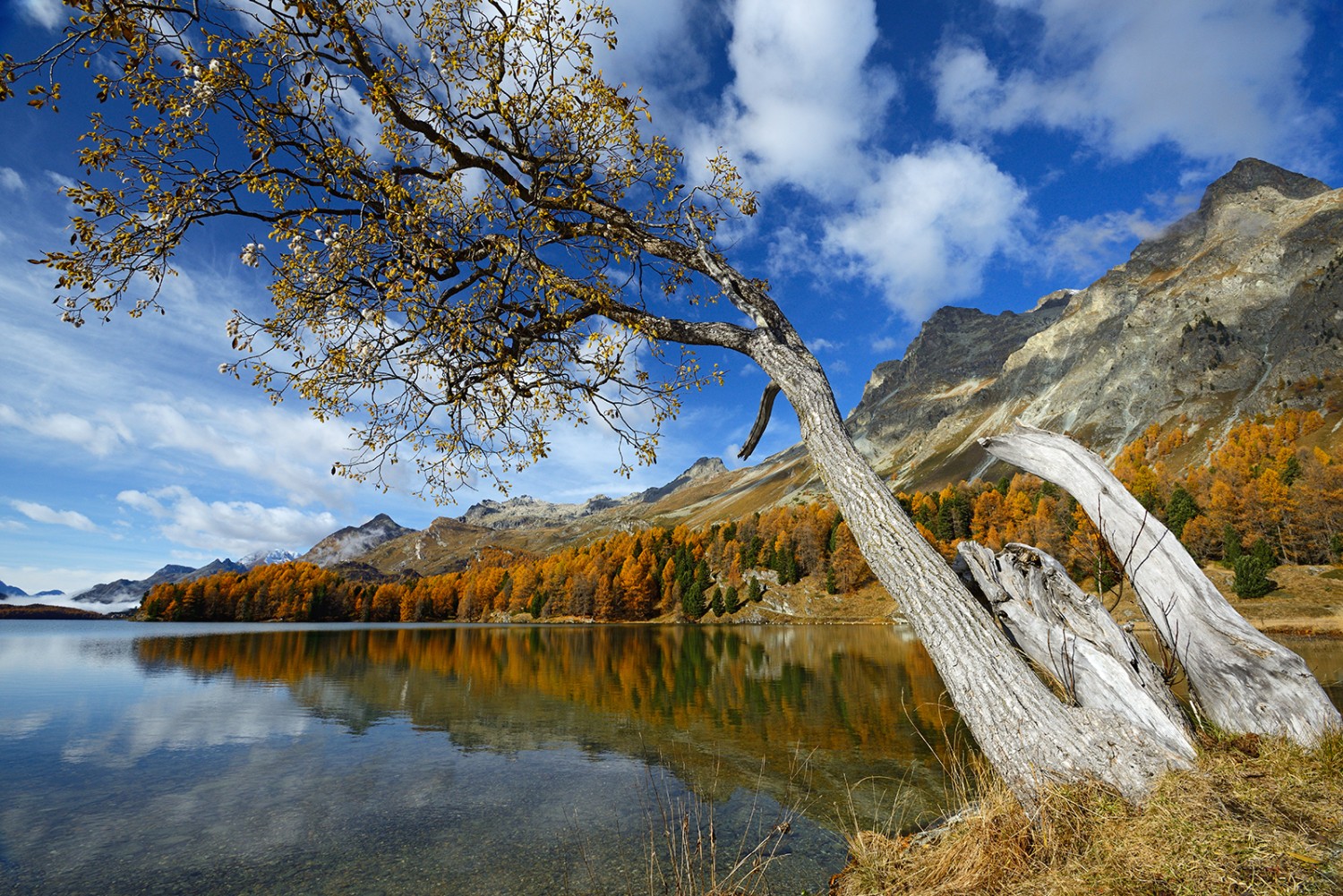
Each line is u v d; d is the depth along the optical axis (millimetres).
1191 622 5184
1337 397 118938
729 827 10695
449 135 5777
